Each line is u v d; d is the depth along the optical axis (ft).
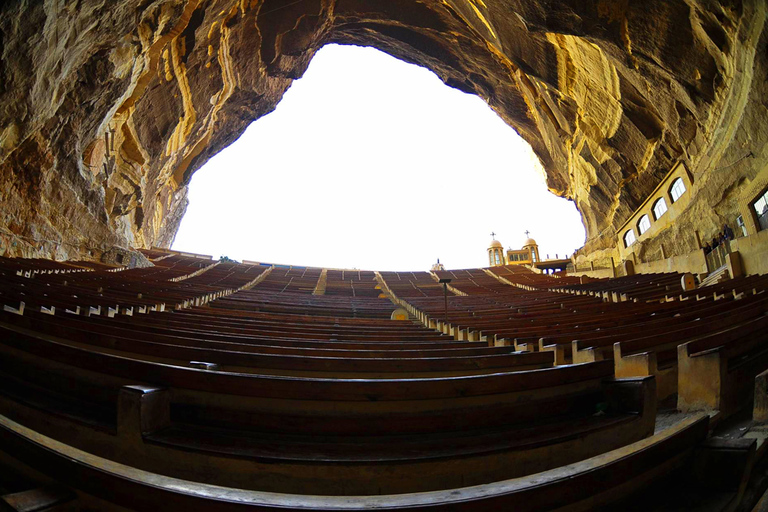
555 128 84.33
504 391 8.04
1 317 12.53
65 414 7.34
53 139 45.19
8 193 41.47
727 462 6.02
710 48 40.57
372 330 23.07
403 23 94.68
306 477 5.75
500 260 150.82
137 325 15.35
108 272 45.21
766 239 37.93
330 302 46.93
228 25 73.61
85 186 54.13
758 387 9.12
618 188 75.77
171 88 67.92
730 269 42.27
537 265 132.46
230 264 101.55
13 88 33.47
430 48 100.94
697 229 55.36
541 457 6.67
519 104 98.02
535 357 13.60
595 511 5.23
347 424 6.99
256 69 92.32
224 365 11.03
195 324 18.95
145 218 90.07
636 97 57.11
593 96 64.08
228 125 106.83
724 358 10.23
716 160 47.91
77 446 7.01
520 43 65.10
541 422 8.07
